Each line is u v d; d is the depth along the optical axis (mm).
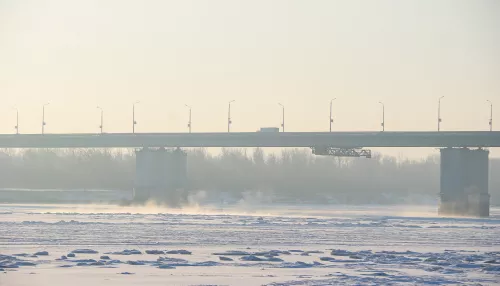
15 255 131250
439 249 155375
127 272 113250
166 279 107875
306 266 122938
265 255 137250
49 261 123750
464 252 148500
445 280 110438
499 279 112062
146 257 131750
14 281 104688
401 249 154625
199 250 145375
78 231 187750
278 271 116875
